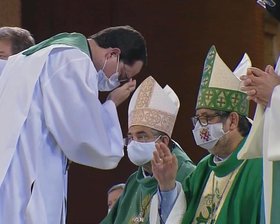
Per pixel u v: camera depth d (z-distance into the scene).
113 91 12.30
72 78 11.80
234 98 12.73
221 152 12.79
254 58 26.58
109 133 11.95
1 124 11.76
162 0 26.92
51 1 26.66
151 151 13.98
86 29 26.83
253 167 12.45
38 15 26.61
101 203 26.62
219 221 12.32
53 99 11.74
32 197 11.58
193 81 26.69
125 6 26.95
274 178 11.01
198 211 12.89
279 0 11.33
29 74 11.89
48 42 12.27
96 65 12.24
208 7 26.66
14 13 24.80
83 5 26.80
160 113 14.18
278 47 14.64
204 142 12.73
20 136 11.71
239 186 12.45
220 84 12.79
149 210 13.88
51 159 11.77
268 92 11.05
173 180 13.05
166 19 26.92
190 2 26.78
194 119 12.89
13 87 11.90
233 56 26.53
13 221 11.55
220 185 12.74
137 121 14.15
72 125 11.70
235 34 26.56
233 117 12.68
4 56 13.11
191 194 13.21
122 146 12.03
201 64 26.72
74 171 26.72
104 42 12.30
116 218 14.76
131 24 26.95
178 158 14.29
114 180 26.53
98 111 11.78
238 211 12.26
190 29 26.78
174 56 26.84
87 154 11.84
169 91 14.94
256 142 11.42
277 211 10.95
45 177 11.69
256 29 26.67
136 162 14.09
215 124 12.63
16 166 11.66
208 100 12.73
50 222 11.66
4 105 11.84
